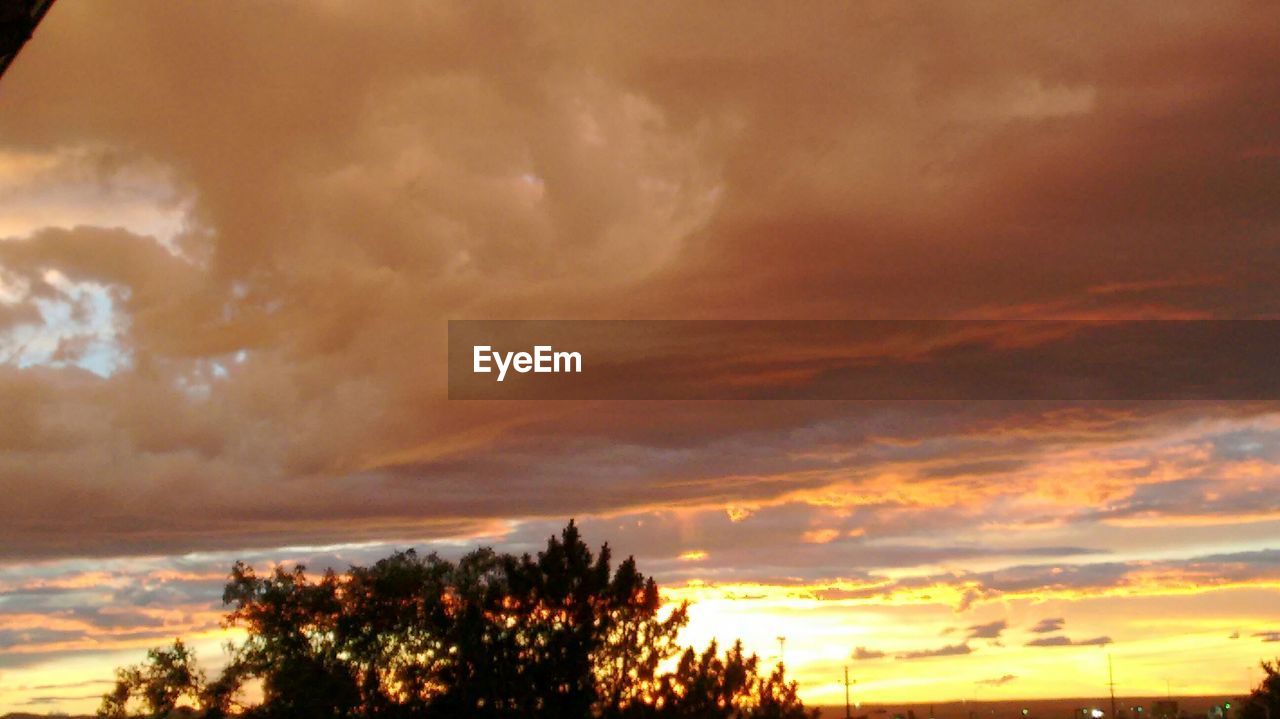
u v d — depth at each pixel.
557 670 43.66
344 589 48.78
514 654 43.97
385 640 48.12
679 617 46.09
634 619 45.41
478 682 43.72
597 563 45.03
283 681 47.34
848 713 82.94
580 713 43.53
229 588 48.81
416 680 47.38
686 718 44.75
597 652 45.00
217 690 49.47
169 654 50.41
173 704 50.31
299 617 48.62
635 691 45.19
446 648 46.72
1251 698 82.75
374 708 47.00
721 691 45.78
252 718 48.62
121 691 50.72
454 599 47.78
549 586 44.31
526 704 43.47
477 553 48.66
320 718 46.59
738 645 47.09
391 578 47.50
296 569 49.41
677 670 45.59
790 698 47.47
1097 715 136.88
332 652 48.41
